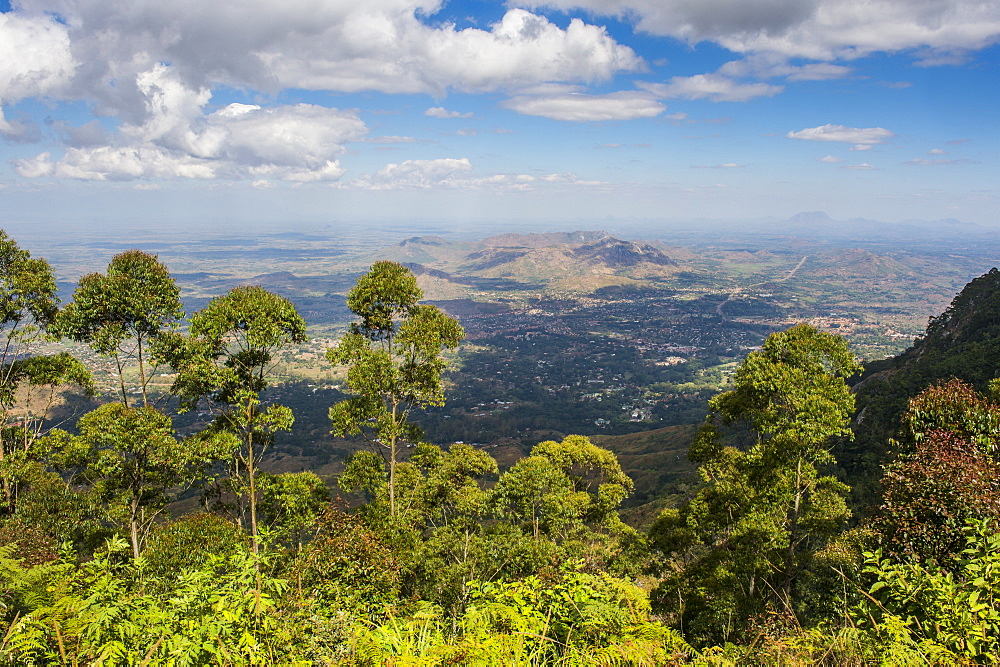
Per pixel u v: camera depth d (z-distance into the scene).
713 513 19.23
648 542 21.94
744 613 13.86
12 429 24.00
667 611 15.66
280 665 5.27
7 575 6.03
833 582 11.34
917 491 9.66
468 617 5.95
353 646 5.58
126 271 20.89
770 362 17.08
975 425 11.11
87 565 6.36
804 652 6.19
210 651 5.15
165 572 12.20
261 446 22.00
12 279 22.45
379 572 10.12
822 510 16.30
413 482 23.02
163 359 20.56
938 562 8.70
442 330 20.52
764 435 17.91
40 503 20.17
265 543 7.88
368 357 20.09
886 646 5.80
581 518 25.25
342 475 21.89
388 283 20.31
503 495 23.19
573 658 5.45
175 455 18.73
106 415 19.23
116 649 4.84
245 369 20.47
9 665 4.98
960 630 5.62
